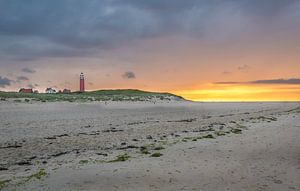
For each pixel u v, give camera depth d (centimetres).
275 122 3356
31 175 1368
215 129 2842
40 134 2678
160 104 7238
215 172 1378
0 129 2881
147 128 3041
